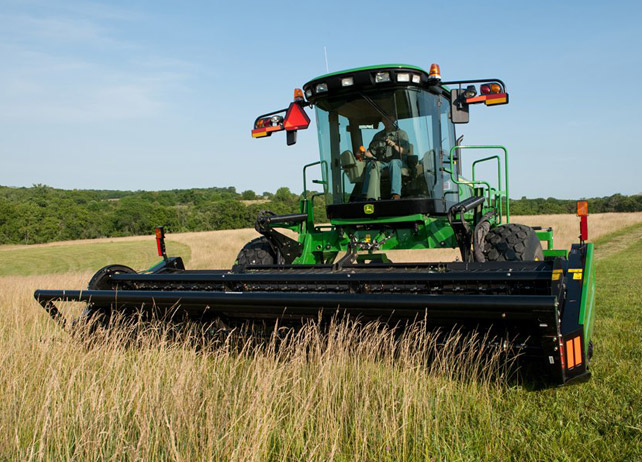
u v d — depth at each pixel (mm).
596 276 13406
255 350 4438
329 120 6328
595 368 4801
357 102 6066
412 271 4508
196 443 3160
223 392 3861
